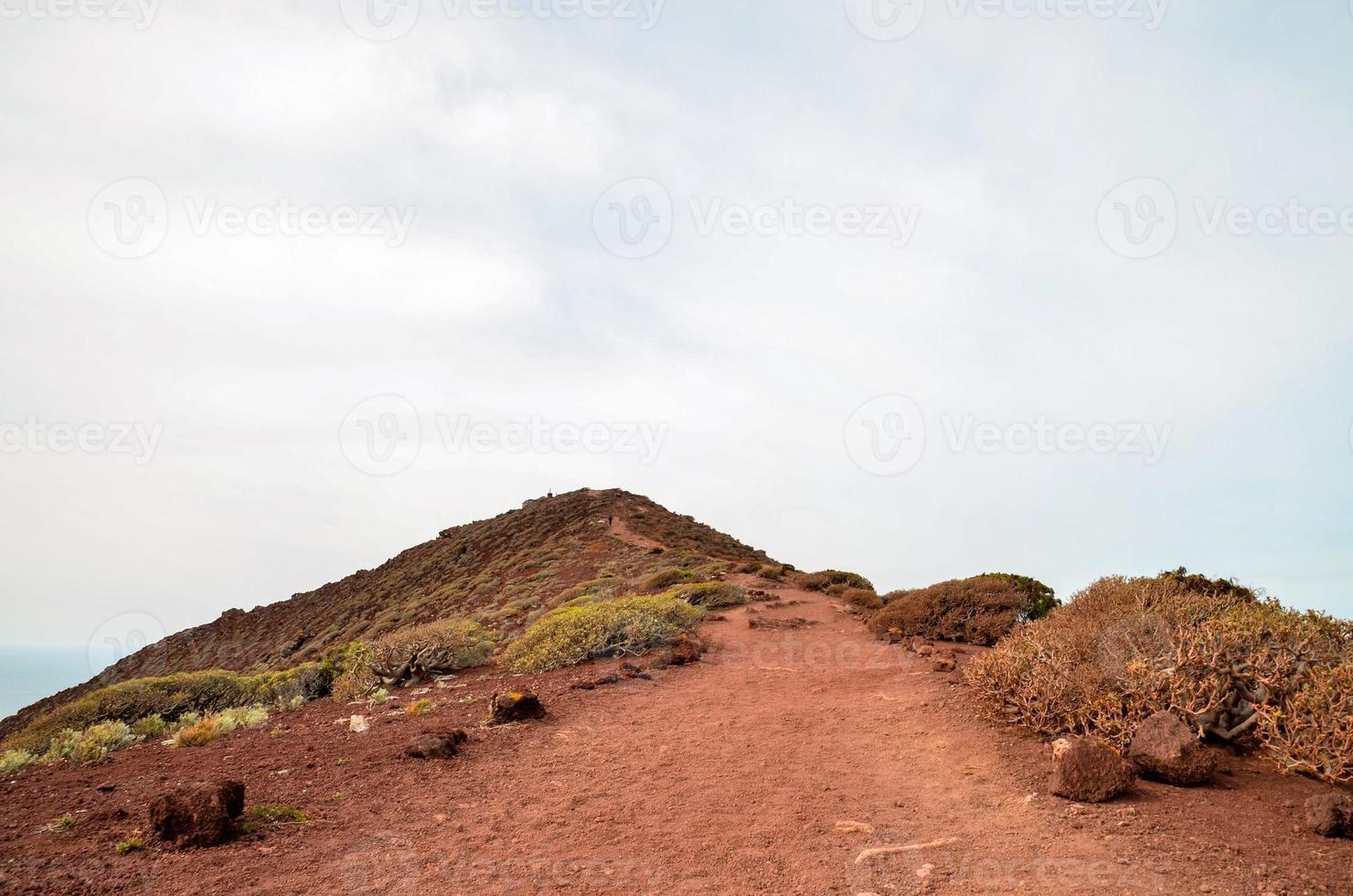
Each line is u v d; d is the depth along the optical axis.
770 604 21.75
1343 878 4.24
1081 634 7.86
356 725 9.41
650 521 51.47
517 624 22.94
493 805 6.30
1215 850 4.64
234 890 4.54
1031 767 6.60
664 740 8.46
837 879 4.65
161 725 10.70
